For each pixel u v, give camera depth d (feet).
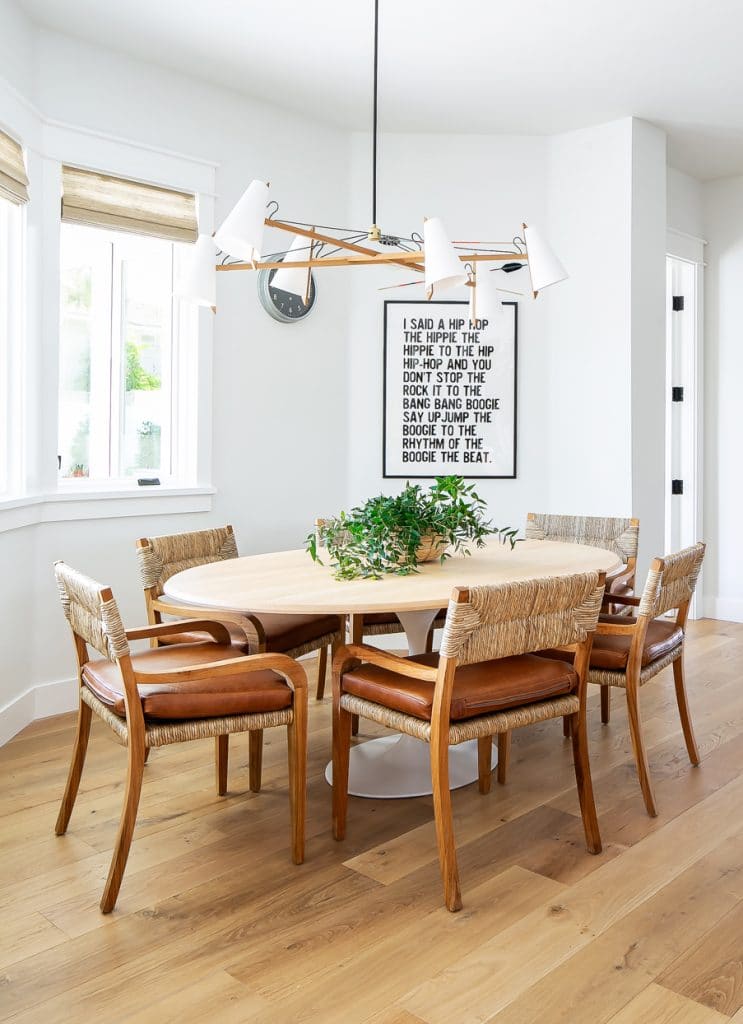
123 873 6.49
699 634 15.72
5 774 9.02
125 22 10.36
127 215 11.31
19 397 10.32
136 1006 5.34
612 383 13.83
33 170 10.30
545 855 7.30
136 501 11.62
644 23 10.46
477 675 7.10
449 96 12.58
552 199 14.20
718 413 16.94
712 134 14.20
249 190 6.96
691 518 17.01
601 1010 5.29
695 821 7.96
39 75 10.44
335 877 6.93
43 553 10.80
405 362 14.05
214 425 12.54
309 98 12.66
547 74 11.88
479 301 9.71
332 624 9.81
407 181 13.93
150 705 6.49
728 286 16.71
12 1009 5.30
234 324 12.68
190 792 8.60
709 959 5.80
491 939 6.04
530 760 9.54
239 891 6.70
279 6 9.97
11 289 10.23
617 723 10.81
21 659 10.47
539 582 6.67
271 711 6.97
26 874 6.93
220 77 11.95
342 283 13.84
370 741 10.01
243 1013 5.27
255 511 13.10
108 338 11.93
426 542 8.65
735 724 10.71
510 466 14.32
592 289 13.96
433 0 9.84
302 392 13.48
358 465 14.10
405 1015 5.25
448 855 6.41
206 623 8.57
